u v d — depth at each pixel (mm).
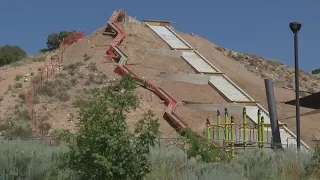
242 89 69625
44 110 49812
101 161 11922
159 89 60312
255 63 90750
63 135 13359
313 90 84188
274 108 29469
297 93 25953
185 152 20484
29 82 59281
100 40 79000
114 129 12289
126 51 74625
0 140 18156
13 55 96562
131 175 12469
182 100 61188
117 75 64500
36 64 69938
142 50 76500
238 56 91312
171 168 17531
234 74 76438
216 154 20172
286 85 83125
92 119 12438
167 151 19812
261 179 17578
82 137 12289
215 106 59156
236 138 41656
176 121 51219
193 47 85375
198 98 63500
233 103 62500
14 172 14336
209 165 17641
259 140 34562
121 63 68000
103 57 70500
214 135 40125
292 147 24125
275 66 93250
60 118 48062
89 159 12312
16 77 61406
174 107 56625
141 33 84625
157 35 86062
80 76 61969
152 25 91125
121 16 88938
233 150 26672
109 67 66562
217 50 89625
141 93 58188
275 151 22625
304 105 28516
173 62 75625
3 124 43469
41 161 15383
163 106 56750
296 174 18797
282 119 57906
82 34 85188
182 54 78500
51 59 73312
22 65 69562
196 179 15852
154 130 12852
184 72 72812
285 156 20469
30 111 49125
